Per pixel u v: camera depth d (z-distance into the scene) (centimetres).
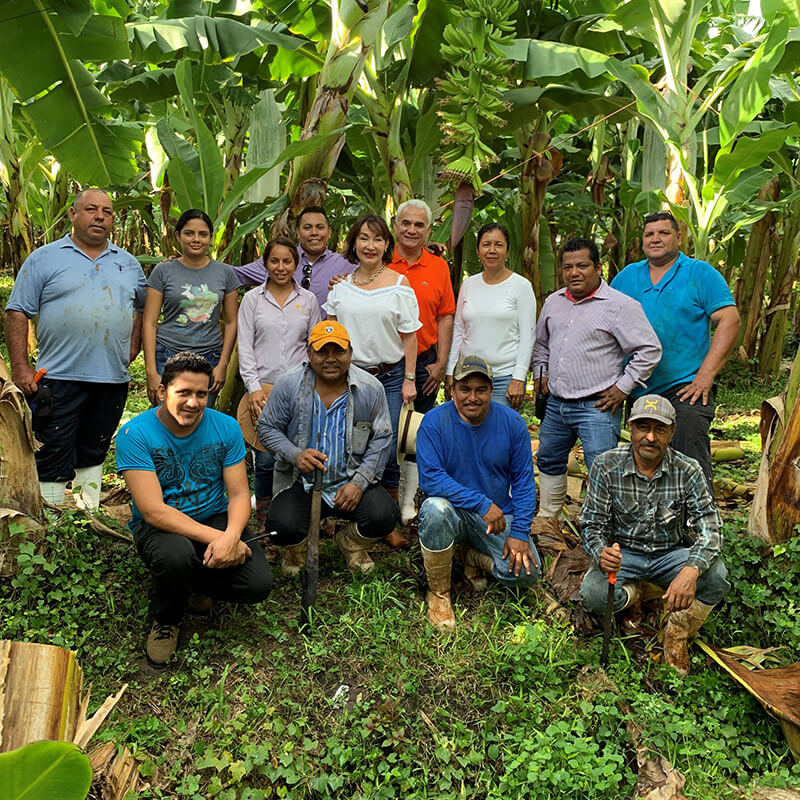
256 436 438
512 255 890
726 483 558
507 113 668
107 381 438
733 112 592
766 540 428
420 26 617
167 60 689
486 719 318
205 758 288
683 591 333
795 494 416
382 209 883
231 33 632
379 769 291
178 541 323
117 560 400
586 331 420
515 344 461
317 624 367
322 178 537
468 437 384
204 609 372
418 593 404
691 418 412
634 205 796
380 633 357
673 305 422
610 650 362
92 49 479
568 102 684
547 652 354
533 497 389
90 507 429
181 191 592
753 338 1040
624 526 364
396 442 454
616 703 325
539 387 461
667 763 296
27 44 470
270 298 449
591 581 362
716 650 354
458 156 449
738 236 1089
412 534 461
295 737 305
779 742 323
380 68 644
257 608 379
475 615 385
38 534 376
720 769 301
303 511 389
